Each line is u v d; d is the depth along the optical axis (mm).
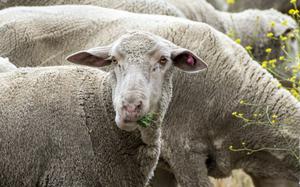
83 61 11703
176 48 11500
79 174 11430
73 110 11523
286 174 14203
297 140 13891
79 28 15242
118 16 15281
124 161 11656
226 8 25156
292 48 18781
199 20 18453
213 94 14148
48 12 15617
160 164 14281
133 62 11094
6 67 13164
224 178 15453
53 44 15266
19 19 15500
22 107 11469
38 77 11742
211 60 14281
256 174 14461
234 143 14188
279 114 14047
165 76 11375
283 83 18297
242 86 14188
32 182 11461
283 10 24484
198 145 14125
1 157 11391
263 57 19078
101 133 11586
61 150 11422
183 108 14141
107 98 11617
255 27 19125
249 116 14086
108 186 11617
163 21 14867
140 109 10789
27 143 11398
